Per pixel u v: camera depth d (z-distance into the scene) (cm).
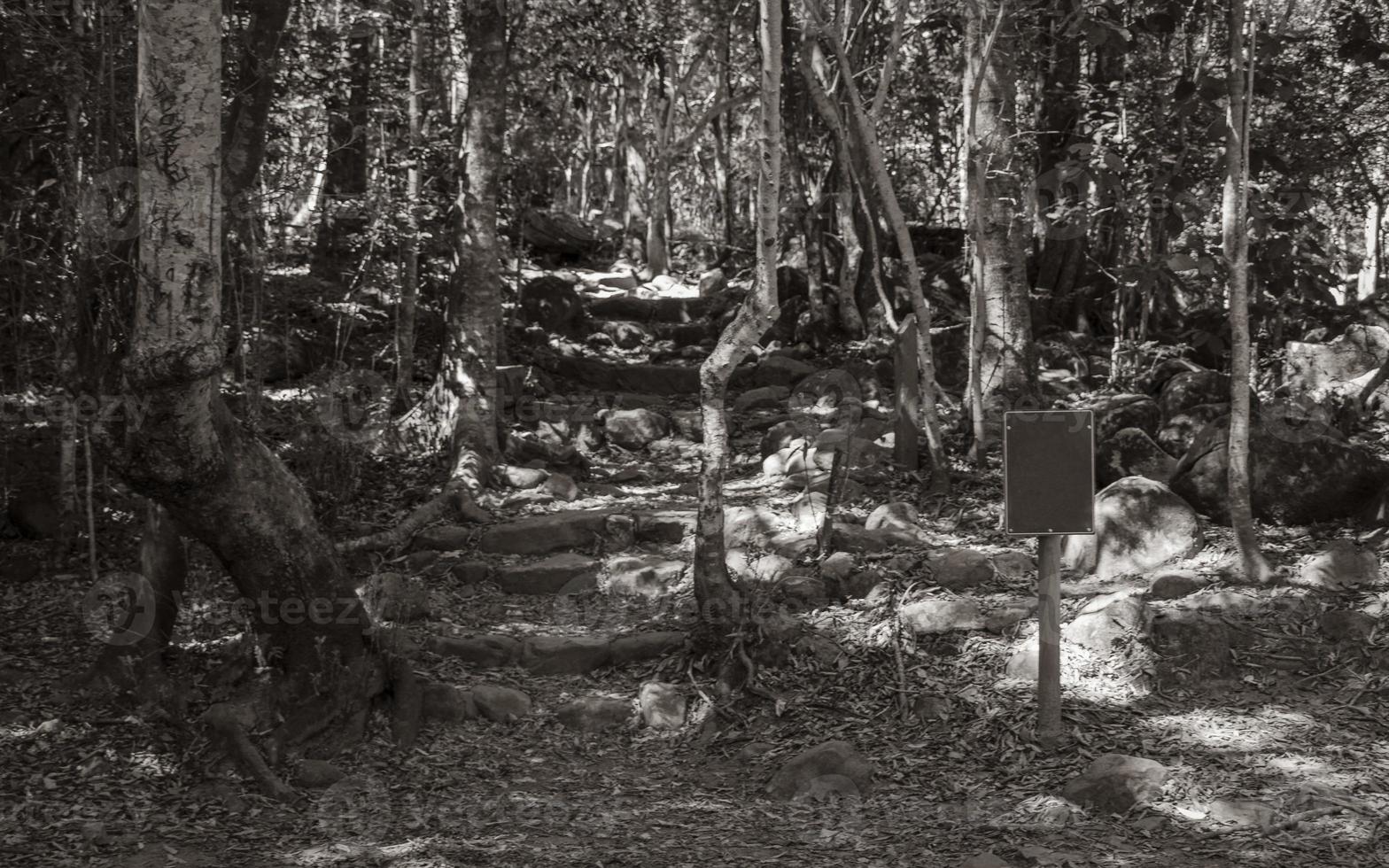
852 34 905
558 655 671
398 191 1139
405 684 611
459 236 995
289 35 944
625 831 509
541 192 2266
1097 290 1377
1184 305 1327
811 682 631
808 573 729
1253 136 1012
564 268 1977
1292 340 1153
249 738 569
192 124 491
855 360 1306
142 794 539
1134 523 725
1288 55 994
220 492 550
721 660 643
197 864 478
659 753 595
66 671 644
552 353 1340
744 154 2383
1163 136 1049
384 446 1009
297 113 1016
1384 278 1384
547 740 609
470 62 998
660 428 1112
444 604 748
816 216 1441
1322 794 495
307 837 505
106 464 527
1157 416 952
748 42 1955
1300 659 604
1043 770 539
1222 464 749
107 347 595
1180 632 615
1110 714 579
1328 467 736
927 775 547
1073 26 808
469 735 611
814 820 515
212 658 645
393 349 1212
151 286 496
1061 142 1240
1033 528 535
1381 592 645
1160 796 506
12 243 805
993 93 979
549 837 503
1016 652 628
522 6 1094
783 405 1212
